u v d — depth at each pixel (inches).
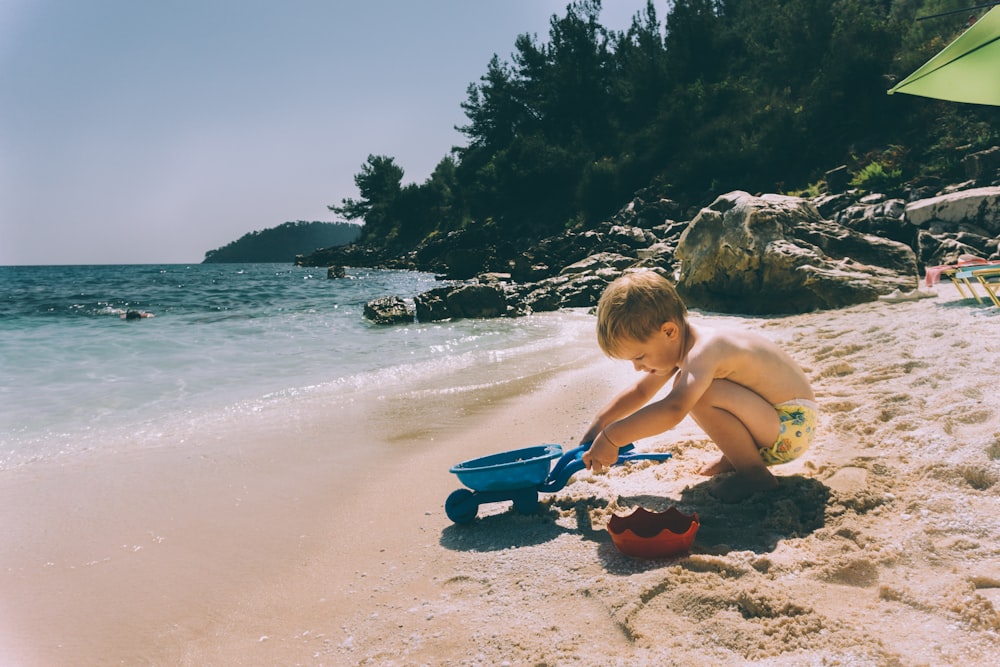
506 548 109.7
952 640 72.7
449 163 2640.3
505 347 360.8
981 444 118.5
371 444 182.1
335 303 729.0
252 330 470.9
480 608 91.0
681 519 105.6
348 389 256.7
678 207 1011.3
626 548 99.7
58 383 277.6
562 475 120.5
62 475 162.1
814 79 1061.8
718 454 143.5
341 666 82.1
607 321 114.9
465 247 1614.2
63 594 106.0
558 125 1876.2
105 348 378.9
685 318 117.1
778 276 405.1
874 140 880.9
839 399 159.9
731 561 92.5
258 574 110.0
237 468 164.2
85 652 90.4
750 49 1409.9
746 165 1040.2
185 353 357.7
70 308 699.4
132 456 176.4
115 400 244.5
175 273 2249.0
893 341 213.2
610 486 132.1
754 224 426.0
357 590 102.2
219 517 134.3
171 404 236.5
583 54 1867.6
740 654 74.5
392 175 2760.8
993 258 403.5
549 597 91.6
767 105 1093.8
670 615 83.1
